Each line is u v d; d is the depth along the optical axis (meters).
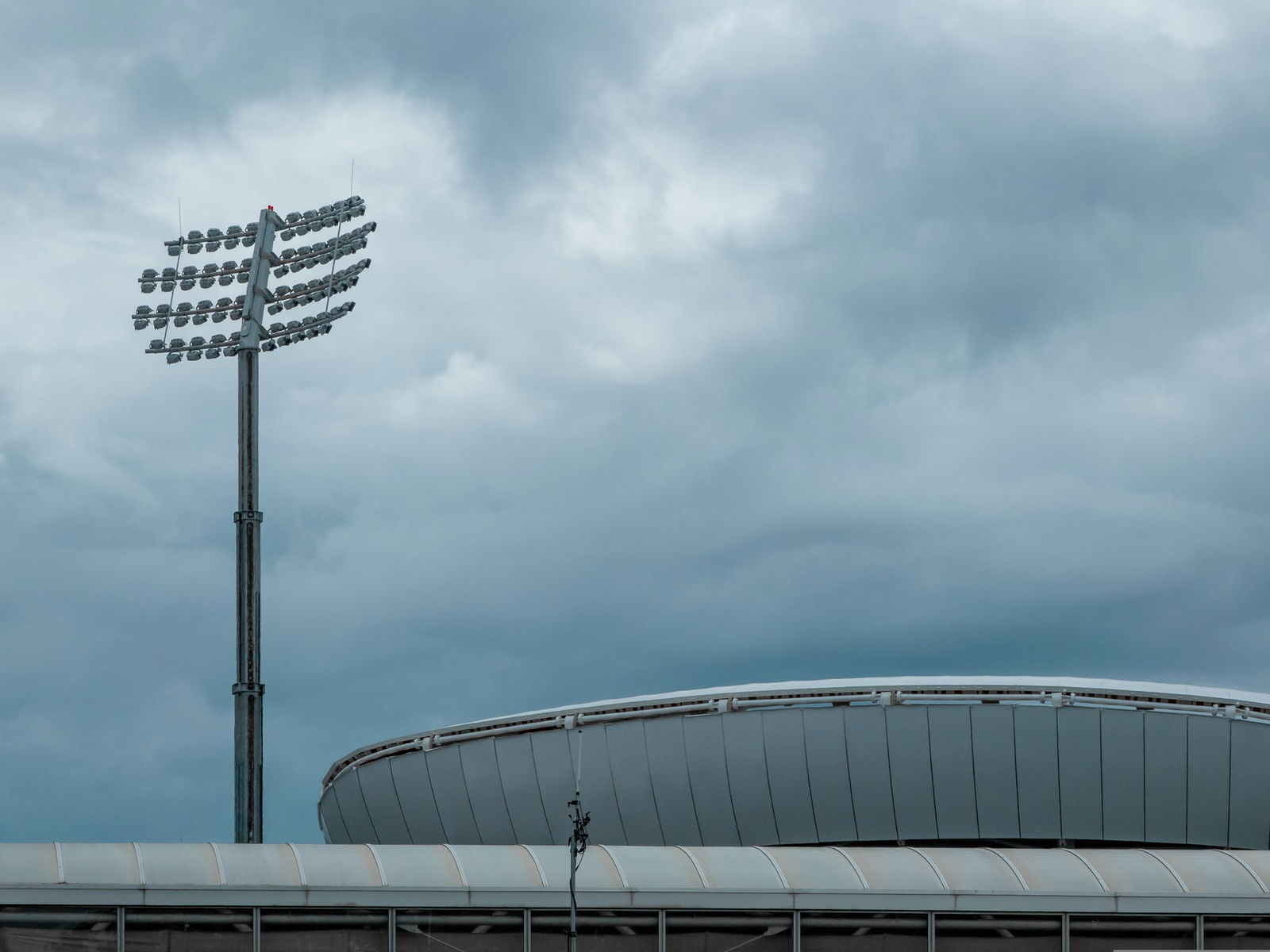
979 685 57.69
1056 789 56.97
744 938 39.06
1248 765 56.34
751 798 58.31
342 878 38.00
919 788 57.44
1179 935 40.31
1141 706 57.03
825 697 58.34
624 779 59.31
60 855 37.41
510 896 38.41
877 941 39.50
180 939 36.94
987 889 40.00
